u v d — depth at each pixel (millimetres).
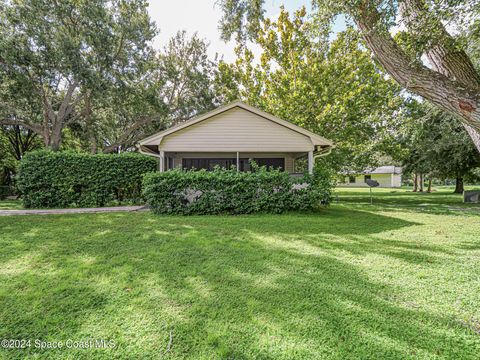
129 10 15984
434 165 14570
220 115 9820
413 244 4426
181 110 19375
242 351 1772
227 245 4312
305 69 12945
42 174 9297
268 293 2590
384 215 7840
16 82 13031
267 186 7883
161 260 3551
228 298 2482
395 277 2990
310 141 9930
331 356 1723
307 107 12727
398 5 3416
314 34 4871
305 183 8195
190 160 12570
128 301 2428
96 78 13789
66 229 5496
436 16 3041
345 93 12711
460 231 5488
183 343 1854
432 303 2404
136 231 5324
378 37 3461
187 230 5445
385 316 2188
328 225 6023
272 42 13586
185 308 2305
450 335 1947
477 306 2352
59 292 2605
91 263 3436
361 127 12992
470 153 12562
